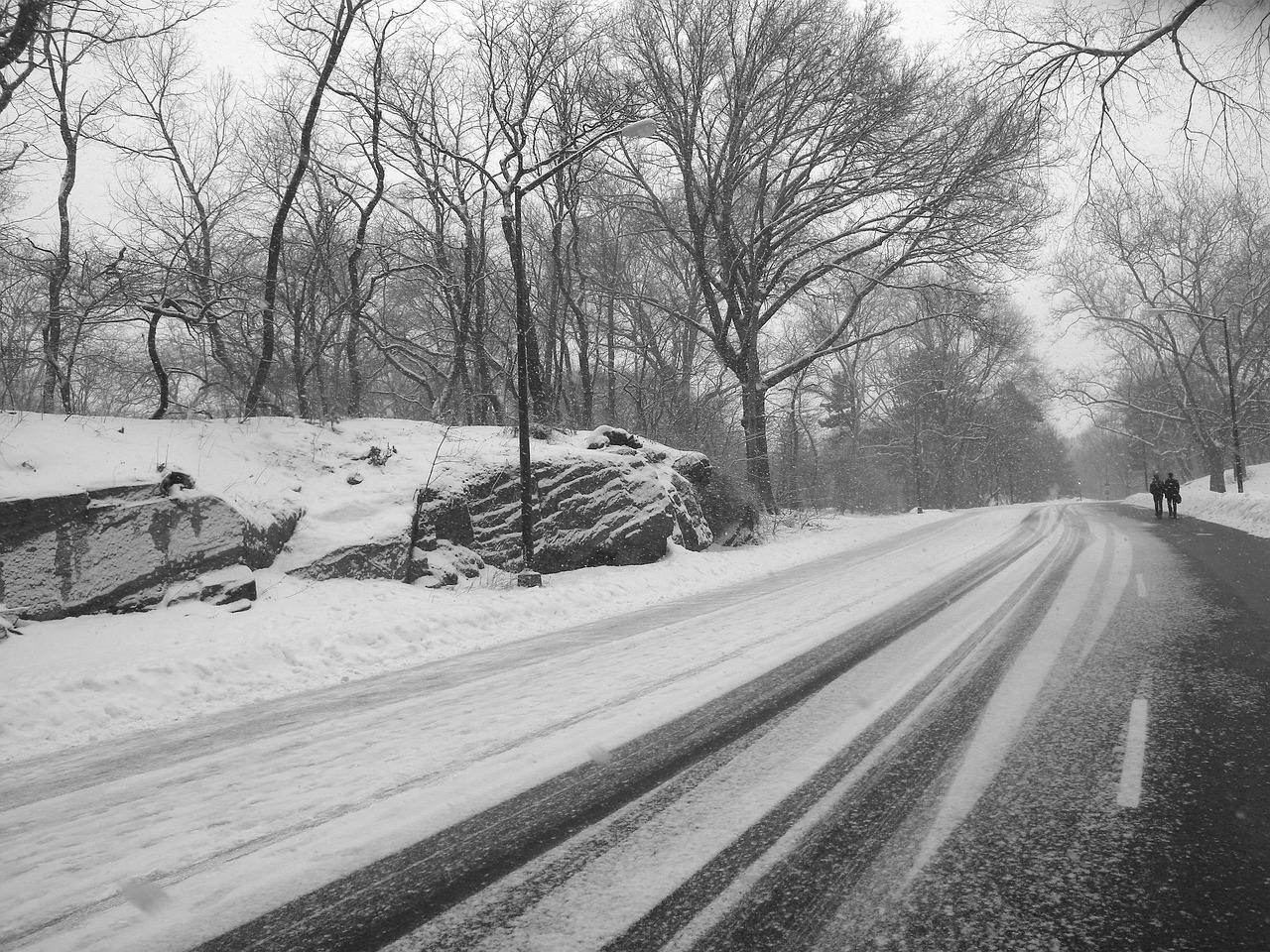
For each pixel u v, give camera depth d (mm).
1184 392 50312
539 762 4902
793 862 3336
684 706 6090
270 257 17469
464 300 24812
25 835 4230
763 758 4754
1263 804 3781
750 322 32781
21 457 11219
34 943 2957
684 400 32781
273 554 12602
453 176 25891
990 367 64812
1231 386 38750
